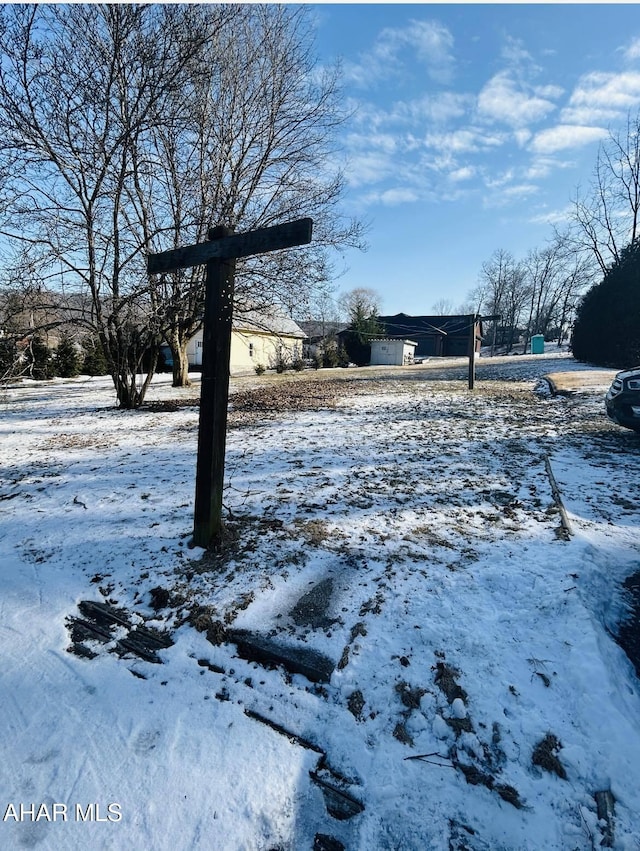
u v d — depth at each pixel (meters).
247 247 2.71
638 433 6.15
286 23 11.33
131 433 7.38
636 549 3.04
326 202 11.80
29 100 7.85
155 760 1.71
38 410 10.33
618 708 1.81
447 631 2.29
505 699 1.90
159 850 1.43
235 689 2.04
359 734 1.79
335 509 3.84
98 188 8.43
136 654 2.28
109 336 9.78
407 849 1.42
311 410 9.22
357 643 2.24
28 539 3.54
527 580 2.67
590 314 19.92
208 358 3.03
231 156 11.74
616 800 1.51
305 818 1.51
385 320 45.28
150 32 8.65
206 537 3.19
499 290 59.09
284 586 2.73
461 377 17.55
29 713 1.94
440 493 4.17
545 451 5.52
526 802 1.53
